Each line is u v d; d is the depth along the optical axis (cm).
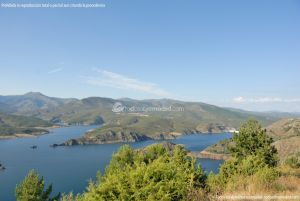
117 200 1160
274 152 3331
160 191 1141
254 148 3306
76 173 18675
